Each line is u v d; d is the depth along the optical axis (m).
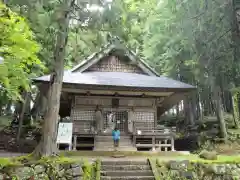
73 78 12.46
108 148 12.55
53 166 7.54
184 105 21.80
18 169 7.19
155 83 12.92
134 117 13.90
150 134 12.89
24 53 5.79
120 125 13.84
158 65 22.16
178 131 20.52
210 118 19.61
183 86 12.66
